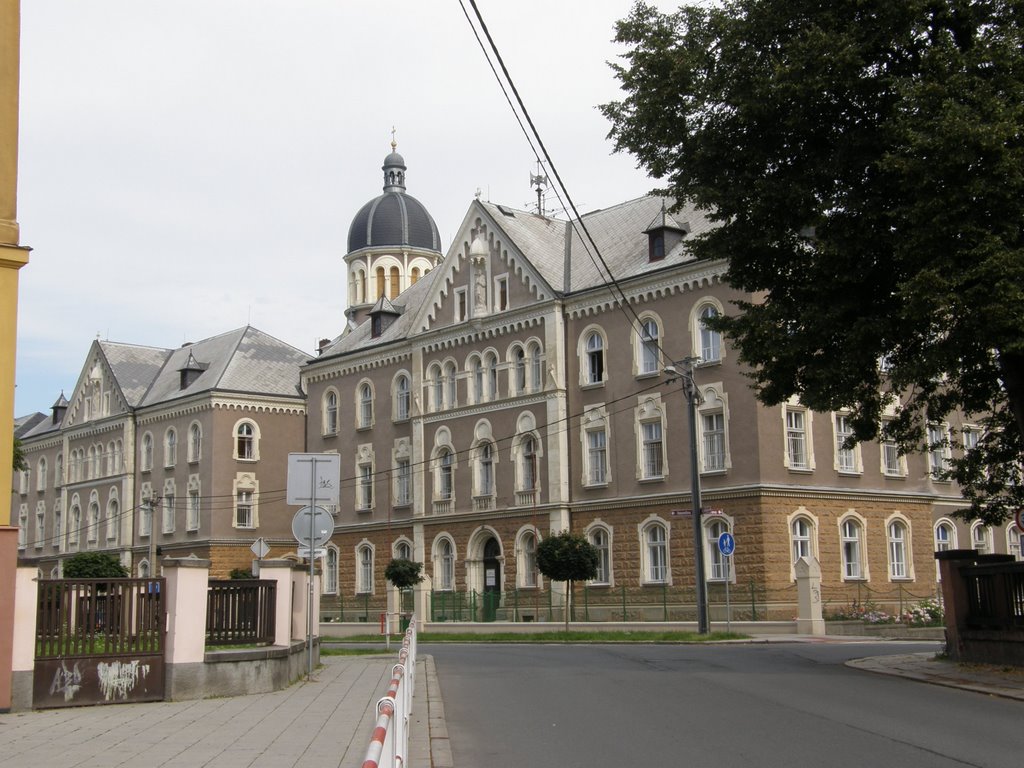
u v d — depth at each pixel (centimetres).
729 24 2114
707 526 4172
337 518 5994
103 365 7819
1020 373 2023
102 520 7662
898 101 1888
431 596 4831
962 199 1797
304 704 1670
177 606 1719
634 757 1140
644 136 2223
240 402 6756
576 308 4766
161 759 1150
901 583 4453
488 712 1555
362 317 8044
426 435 5431
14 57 1688
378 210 8256
